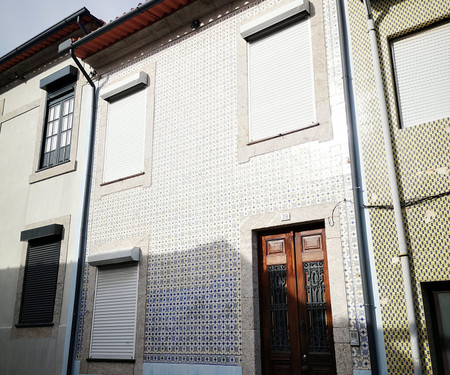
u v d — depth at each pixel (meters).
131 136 8.05
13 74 10.91
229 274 6.03
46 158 9.53
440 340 4.64
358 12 5.93
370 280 4.96
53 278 8.28
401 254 4.75
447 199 4.73
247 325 5.66
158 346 6.44
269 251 5.98
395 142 5.22
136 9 7.59
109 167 8.18
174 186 7.06
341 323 4.97
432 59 5.36
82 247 7.91
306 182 5.71
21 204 9.48
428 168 4.94
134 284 7.08
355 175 5.33
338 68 5.87
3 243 9.48
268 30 6.65
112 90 8.39
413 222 4.87
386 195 5.11
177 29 7.93
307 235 5.75
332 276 5.18
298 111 6.12
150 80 8.07
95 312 7.43
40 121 9.84
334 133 5.66
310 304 5.50
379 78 5.42
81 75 9.37
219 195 6.47
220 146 6.69
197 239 6.51
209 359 5.88
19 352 8.29
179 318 6.35
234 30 7.10
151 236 7.08
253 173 6.21
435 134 4.99
